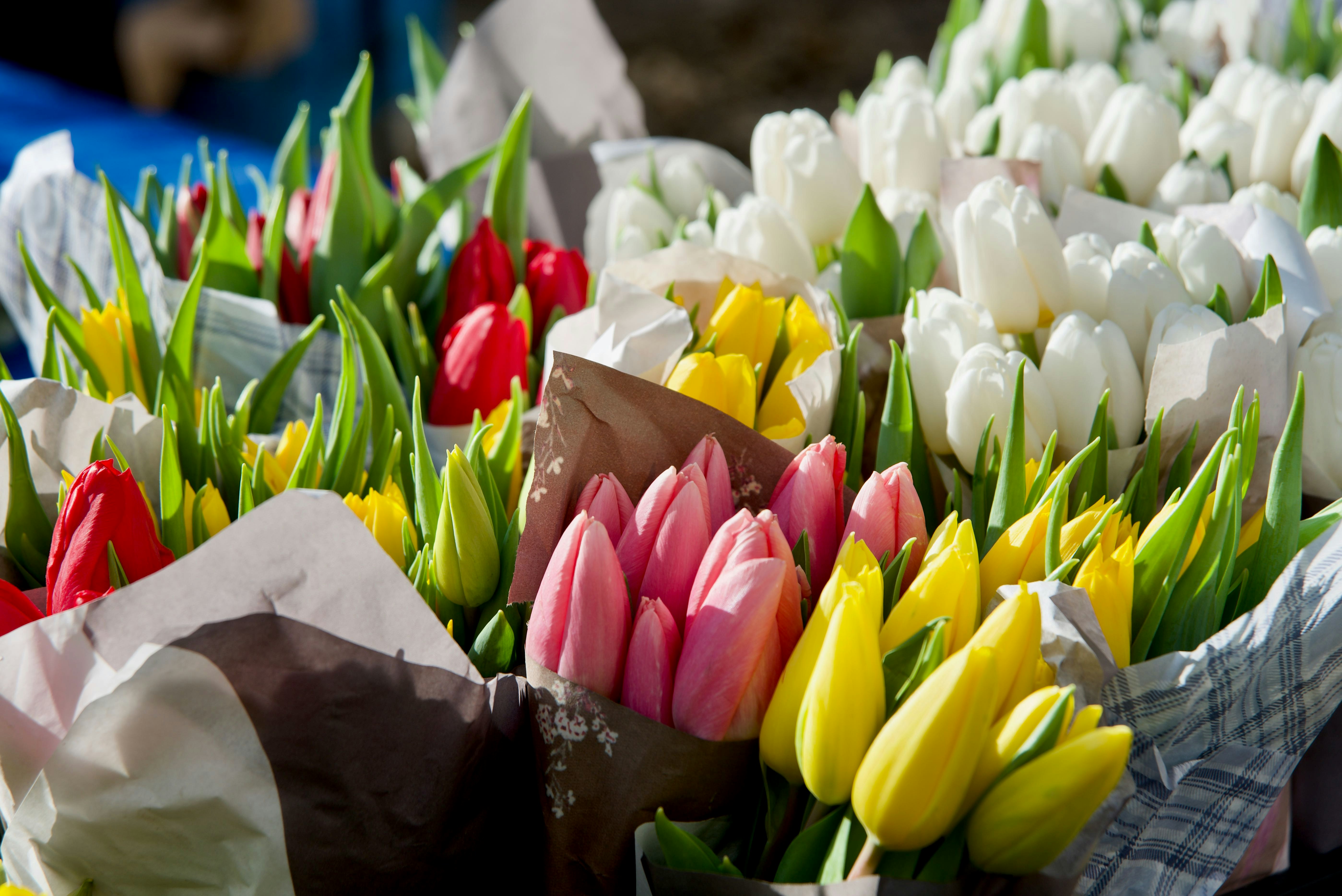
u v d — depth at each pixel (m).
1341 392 1.16
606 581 1.04
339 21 4.33
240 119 4.30
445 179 1.35
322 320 1.24
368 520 1.12
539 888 1.08
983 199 1.21
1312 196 1.30
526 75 1.80
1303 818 1.17
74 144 2.67
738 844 1.06
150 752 1.02
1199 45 2.00
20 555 1.14
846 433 1.20
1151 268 1.21
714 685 1.03
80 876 1.04
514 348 1.25
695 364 1.13
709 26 8.73
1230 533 1.08
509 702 1.06
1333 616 1.06
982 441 1.15
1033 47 1.78
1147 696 1.05
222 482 1.18
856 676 1.00
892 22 8.78
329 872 1.04
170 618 1.01
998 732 1.01
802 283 1.25
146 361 1.26
